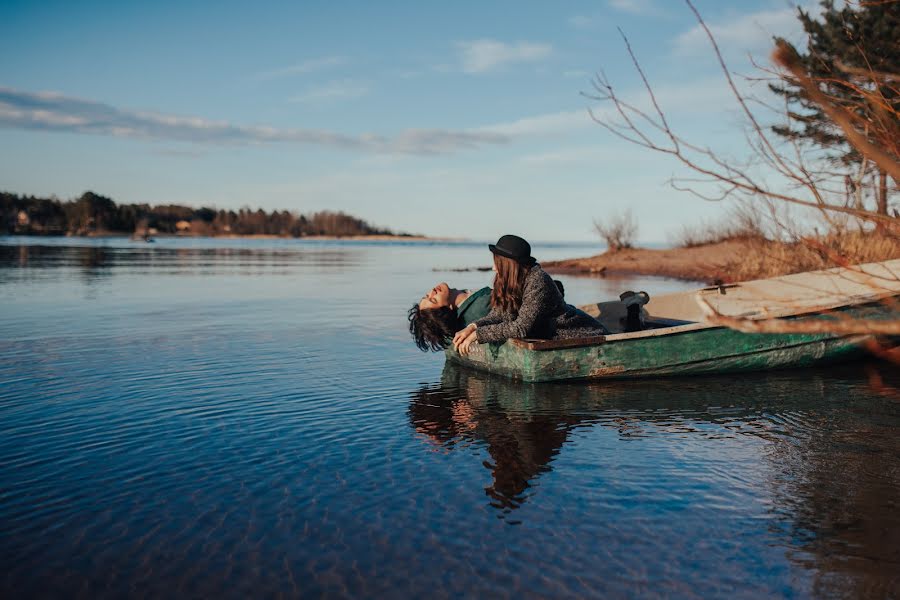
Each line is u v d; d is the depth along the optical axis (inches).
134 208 5561.0
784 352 241.4
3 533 113.5
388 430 174.4
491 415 189.6
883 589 95.0
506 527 115.4
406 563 102.8
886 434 167.8
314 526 116.0
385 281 781.9
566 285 721.6
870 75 80.0
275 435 169.5
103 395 210.2
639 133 85.0
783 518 118.6
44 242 2655.0
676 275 880.9
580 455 153.9
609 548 107.7
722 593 94.4
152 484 135.8
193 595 94.0
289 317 414.3
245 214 6599.4
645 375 234.2
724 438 166.2
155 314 418.6
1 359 267.6
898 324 60.1
